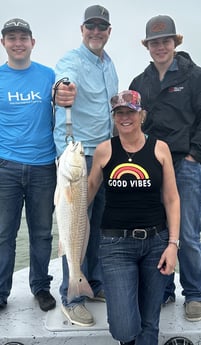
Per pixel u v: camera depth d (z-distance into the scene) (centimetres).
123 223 195
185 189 230
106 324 231
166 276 201
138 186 193
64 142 229
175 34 226
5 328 230
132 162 194
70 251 198
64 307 237
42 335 223
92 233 250
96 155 202
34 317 242
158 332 209
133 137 194
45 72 239
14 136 232
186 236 231
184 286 242
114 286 194
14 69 235
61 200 192
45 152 237
